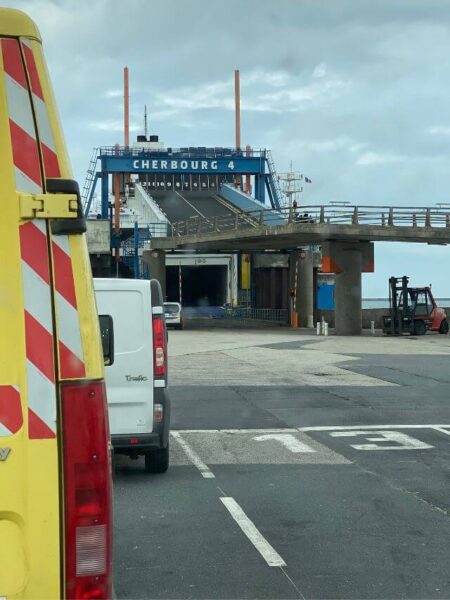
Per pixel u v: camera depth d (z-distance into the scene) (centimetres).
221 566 574
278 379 1956
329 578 550
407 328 4347
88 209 6750
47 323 265
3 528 262
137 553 603
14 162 263
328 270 4384
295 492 804
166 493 796
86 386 267
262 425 1249
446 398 1598
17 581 261
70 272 266
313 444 1087
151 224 6269
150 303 843
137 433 833
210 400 1558
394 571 565
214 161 6931
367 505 752
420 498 780
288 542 634
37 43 268
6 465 262
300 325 5516
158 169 6744
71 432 264
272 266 6419
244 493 798
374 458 988
